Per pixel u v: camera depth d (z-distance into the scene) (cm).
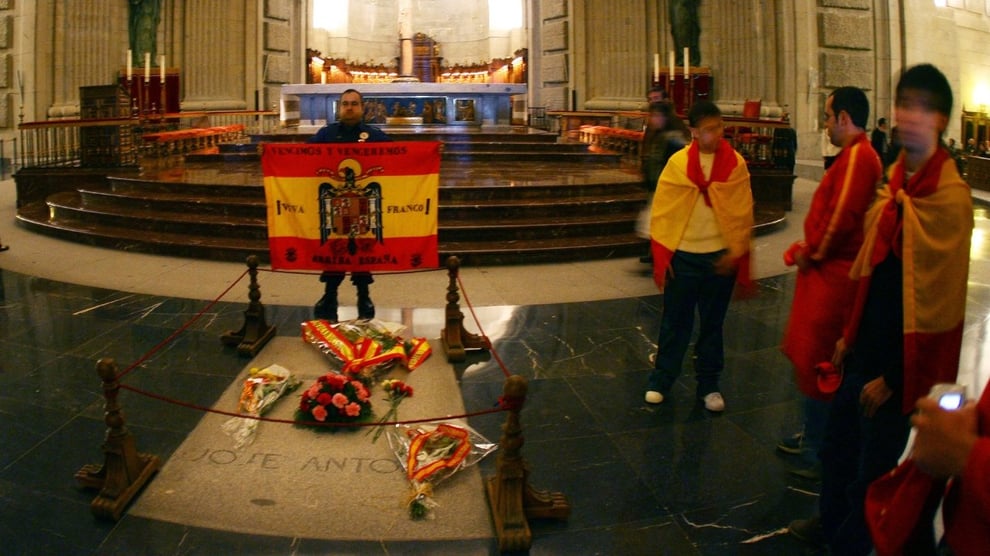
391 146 469
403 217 480
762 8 1672
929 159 214
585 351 505
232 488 318
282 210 480
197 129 1395
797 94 1711
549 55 1888
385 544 282
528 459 352
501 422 390
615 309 606
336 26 2303
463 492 319
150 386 430
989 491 130
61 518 296
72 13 1677
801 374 295
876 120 1811
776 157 1169
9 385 432
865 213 268
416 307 605
